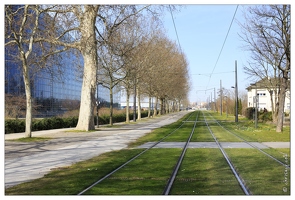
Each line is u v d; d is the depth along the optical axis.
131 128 37.44
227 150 17.33
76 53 28.34
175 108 154.00
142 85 59.66
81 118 32.81
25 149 18.66
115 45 30.27
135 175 10.98
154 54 53.25
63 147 19.64
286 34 27.67
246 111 65.69
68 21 24.52
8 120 31.67
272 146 19.02
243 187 9.20
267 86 47.50
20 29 22.44
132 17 30.98
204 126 40.44
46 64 26.14
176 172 11.51
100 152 17.31
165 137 25.84
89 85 32.19
